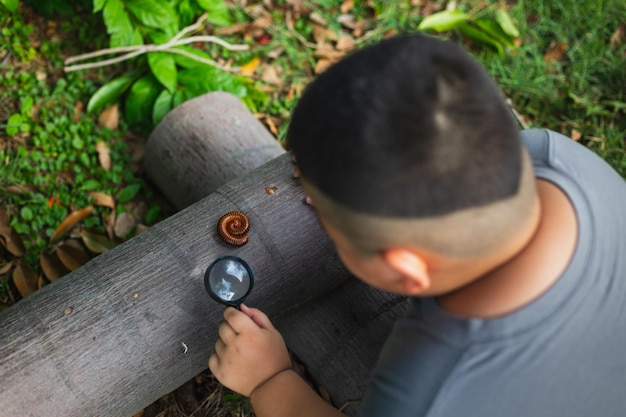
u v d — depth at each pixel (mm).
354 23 3312
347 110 953
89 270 1784
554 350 1093
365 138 934
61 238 2492
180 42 2826
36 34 2891
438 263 1033
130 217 2611
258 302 1895
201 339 1789
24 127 2664
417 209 951
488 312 1090
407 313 1249
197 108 2428
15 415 1594
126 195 2623
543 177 1225
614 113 3143
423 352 1127
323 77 1020
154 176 2582
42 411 1623
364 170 942
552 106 3188
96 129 2729
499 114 1001
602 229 1173
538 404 1116
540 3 3434
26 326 1673
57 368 1642
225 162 2363
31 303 1721
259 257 1869
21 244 2430
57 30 2926
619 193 1269
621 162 2994
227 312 1577
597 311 1129
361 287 2172
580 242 1134
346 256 1151
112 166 2688
